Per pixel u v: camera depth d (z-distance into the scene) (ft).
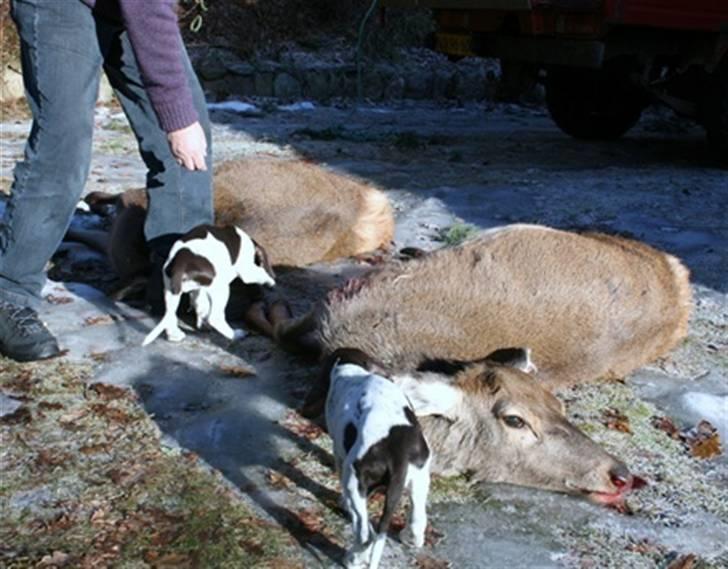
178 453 8.48
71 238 13.85
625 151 24.38
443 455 8.36
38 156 9.78
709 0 20.25
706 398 9.91
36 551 7.23
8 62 27.73
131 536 7.43
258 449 8.59
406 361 9.04
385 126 28.58
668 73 22.44
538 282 9.55
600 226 16.10
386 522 6.94
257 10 36.04
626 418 9.45
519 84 22.66
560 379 9.66
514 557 7.47
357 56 32.58
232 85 33.65
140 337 10.59
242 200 12.85
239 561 7.23
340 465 7.48
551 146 24.98
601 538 7.75
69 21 9.53
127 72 10.66
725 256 14.71
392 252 13.87
